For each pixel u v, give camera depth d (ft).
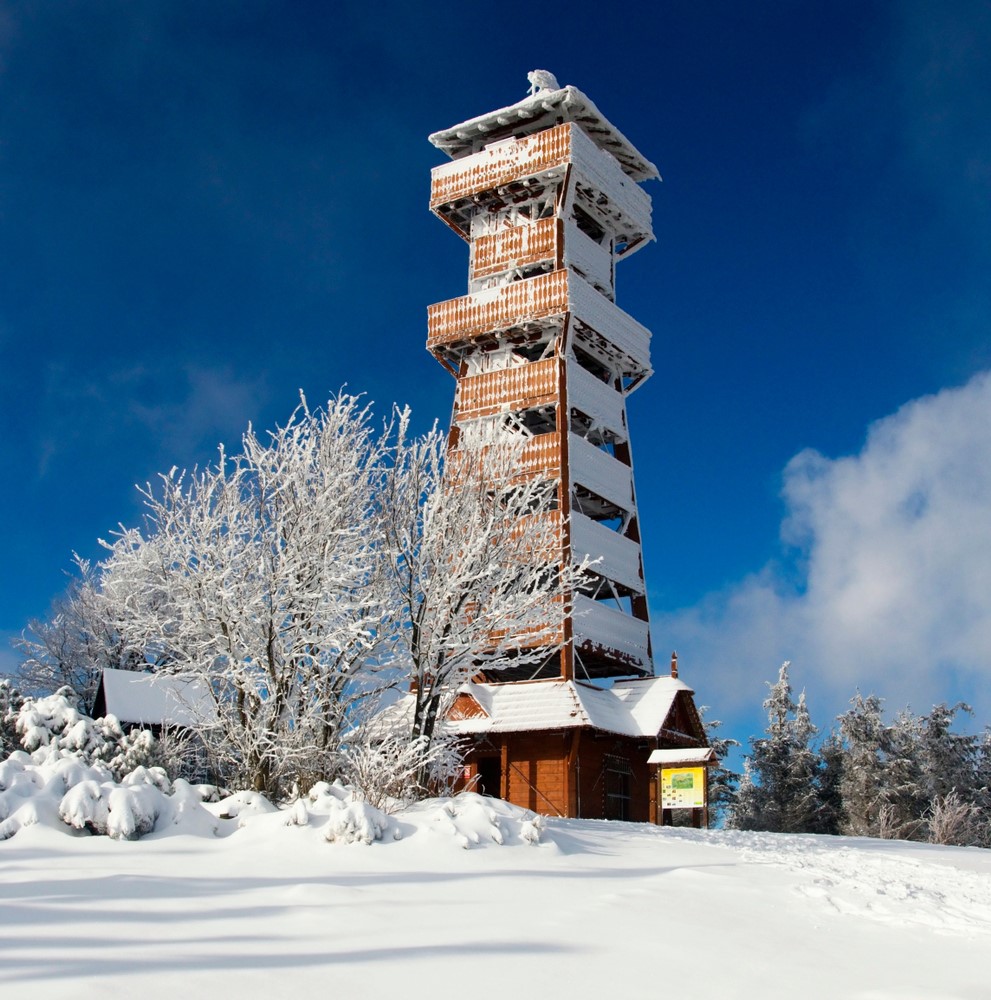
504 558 73.20
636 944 28.40
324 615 62.85
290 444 68.90
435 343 145.89
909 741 202.28
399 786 56.75
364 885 35.63
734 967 26.73
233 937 25.86
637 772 131.03
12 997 19.04
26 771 47.83
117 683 124.77
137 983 20.53
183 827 45.75
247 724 62.59
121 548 69.26
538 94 150.00
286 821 45.96
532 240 145.69
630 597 140.77
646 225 159.12
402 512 71.36
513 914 31.58
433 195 153.79
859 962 28.43
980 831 183.01
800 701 205.87
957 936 32.94
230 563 62.75
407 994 21.53
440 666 68.95
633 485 144.25
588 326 140.97
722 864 49.93
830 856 60.23
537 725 117.29
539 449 132.36
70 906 29.01
